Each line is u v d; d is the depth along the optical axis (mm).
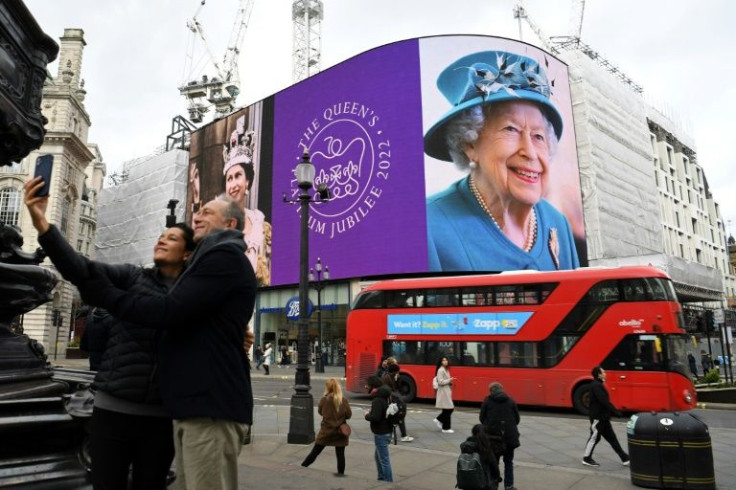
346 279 38062
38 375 4977
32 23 5410
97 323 7500
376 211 36969
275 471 6805
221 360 2486
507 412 7590
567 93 40438
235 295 2568
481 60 37219
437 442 11359
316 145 41469
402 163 36531
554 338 16016
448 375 12953
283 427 12453
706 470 7355
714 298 35469
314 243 39906
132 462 3010
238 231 2754
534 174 36531
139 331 2998
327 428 7742
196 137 51875
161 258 3053
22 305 5430
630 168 48281
